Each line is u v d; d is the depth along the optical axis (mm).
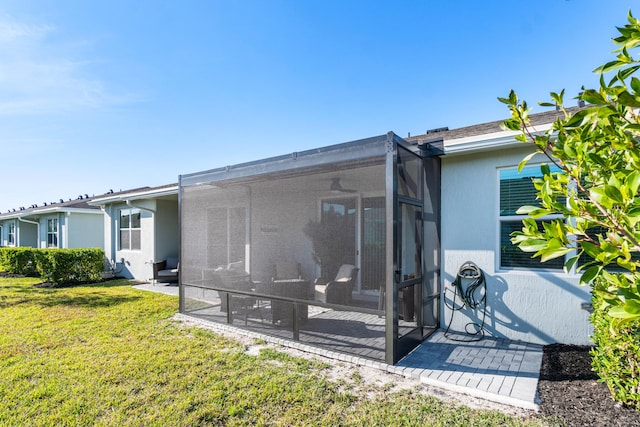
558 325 4609
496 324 5020
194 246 6477
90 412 3086
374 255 4168
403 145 4340
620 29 1494
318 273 4645
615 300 1453
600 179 1848
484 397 3291
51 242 16750
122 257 12070
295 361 4215
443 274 5480
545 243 1523
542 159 4730
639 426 2666
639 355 2717
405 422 2895
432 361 4121
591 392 3229
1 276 13172
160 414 3049
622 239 1400
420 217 4859
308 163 4832
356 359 4168
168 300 7852
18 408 3166
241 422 2930
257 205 5445
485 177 5164
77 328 5613
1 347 4699
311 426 2859
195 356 4375
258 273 5355
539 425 2785
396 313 4031
